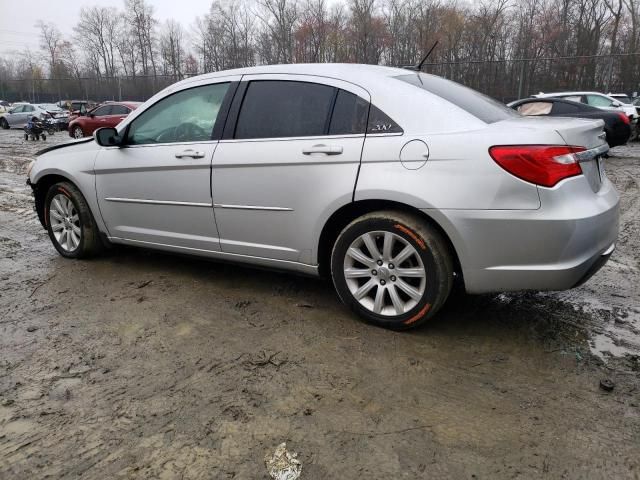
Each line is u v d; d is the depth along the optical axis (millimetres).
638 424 2199
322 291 3742
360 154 2916
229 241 3555
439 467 1960
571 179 2615
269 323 3221
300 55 39719
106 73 61750
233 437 2139
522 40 36750
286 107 3271
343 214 3125
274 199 3242
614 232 2941
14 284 3961
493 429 2176
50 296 3709
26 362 2762
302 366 2697
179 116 3754
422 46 36281
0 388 2512
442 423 2219
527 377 2578
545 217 2547
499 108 3303
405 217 2861
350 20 37781
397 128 2869
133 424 2230
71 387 2520
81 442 2119
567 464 1971
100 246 4492
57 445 2104
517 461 1988
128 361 2768
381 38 37219
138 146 3908
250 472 1942
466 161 2656
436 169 2719
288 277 4043
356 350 2859
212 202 3518
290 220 3219
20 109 26156
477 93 3533
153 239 3979
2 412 2320
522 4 36969
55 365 2729
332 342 2955
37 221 6195
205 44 45906
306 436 2143
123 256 4652
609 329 3111
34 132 19328
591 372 2621
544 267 2623
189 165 3564
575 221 2555
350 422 2230
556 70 22438
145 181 3846
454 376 2592
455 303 3490
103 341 3000
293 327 3158
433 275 2834
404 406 2342
